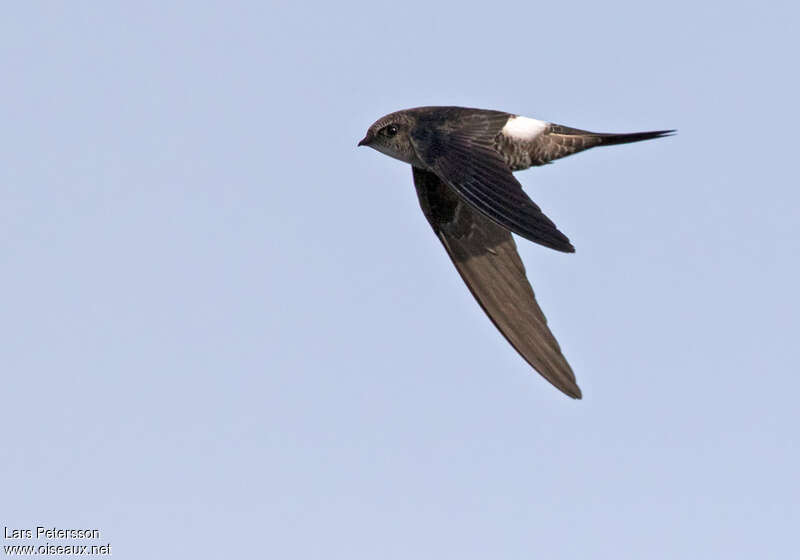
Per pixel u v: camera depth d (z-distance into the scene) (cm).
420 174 1662
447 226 1675
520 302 1655
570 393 1639
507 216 1513
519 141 1622
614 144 1642
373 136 1645
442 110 1638
